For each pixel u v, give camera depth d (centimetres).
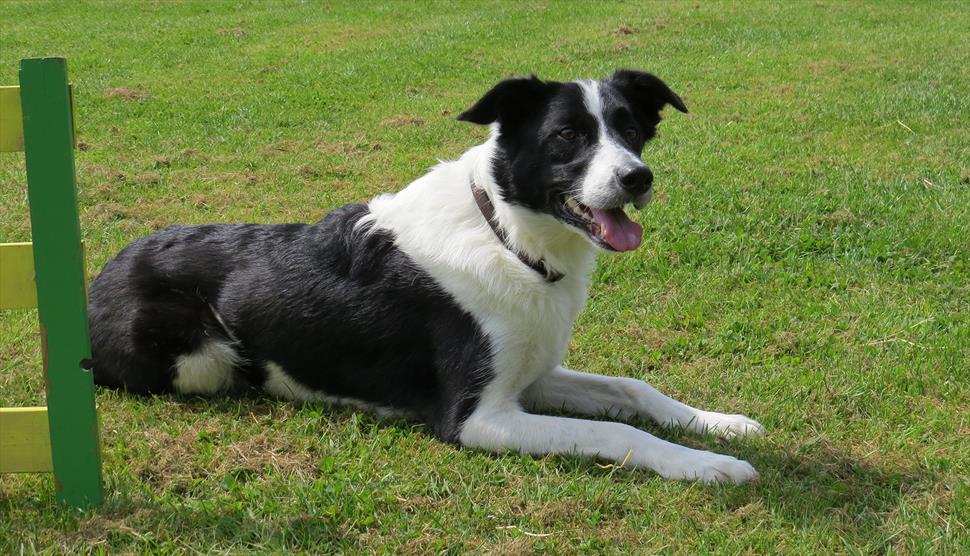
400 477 362
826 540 323
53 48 1370
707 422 405
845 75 1171
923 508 343
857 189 729
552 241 391
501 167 395
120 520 324
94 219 683
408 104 1073
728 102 1053
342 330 408
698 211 686
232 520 327
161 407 415
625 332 513
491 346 385
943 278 580
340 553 314
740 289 571
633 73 428
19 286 311
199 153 873
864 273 589
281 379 427
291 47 1387
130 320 417
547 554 315
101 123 978
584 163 378
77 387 318
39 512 330
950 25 1480
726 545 319
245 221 695
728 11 1608
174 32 1488
